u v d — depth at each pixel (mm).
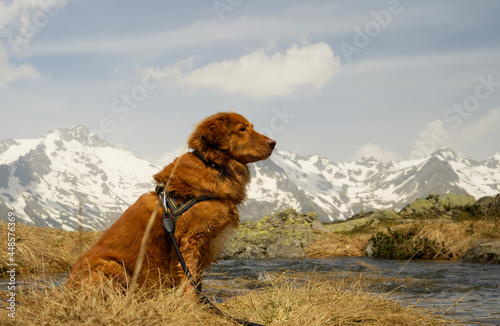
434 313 4016
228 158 4078
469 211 17062
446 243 10695
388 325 3611
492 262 8508
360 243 12492
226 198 4023
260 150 4207
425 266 8391
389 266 8594
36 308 2900
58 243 8727
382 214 18656
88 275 3465
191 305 3434
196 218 3824
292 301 3861
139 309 2982
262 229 12797
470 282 6211
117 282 3518
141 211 3891
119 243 3791
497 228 11516
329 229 16281
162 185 3924
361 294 4270
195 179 3900
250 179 4363
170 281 3836
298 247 12117
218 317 3469
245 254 11555
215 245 4090
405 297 5074
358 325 3584
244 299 4215
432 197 20109
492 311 4324
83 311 2848
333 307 3785
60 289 3270
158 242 3818
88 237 8398
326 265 9133
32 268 7059
